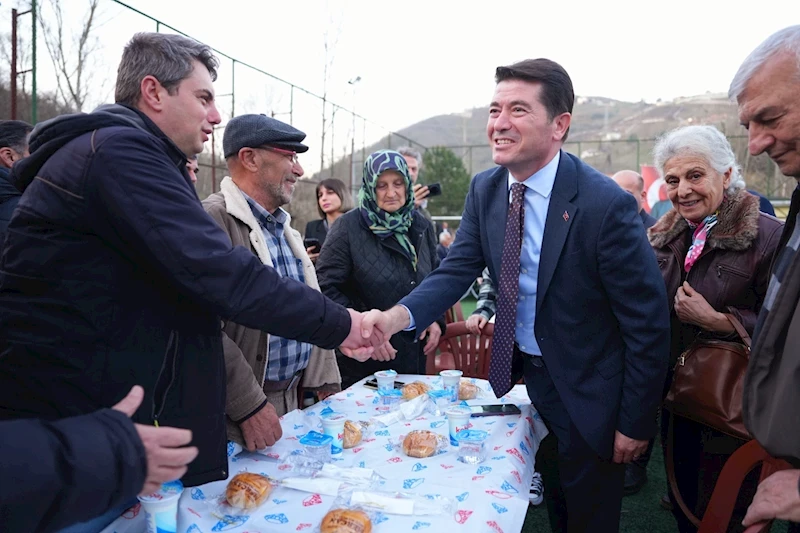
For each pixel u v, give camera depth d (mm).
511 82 1604
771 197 16188
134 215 1047
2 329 1079
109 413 769
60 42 8164
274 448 1462
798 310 1008
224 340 1409
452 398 1916
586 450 1694
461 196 23125
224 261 1115
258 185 2061
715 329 1891
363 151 15664
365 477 1261
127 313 1080
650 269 1578
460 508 1122
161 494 1007
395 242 2648
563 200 1620
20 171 1156
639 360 1592
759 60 1125
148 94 1285
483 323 2646
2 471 647
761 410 1069
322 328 1279
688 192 1979
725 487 1358
